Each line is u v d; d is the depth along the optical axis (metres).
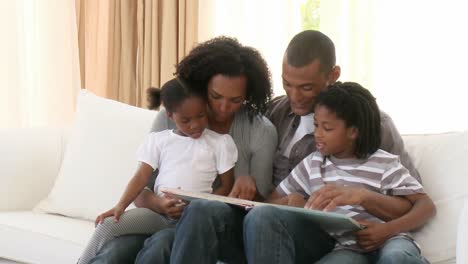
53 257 2.21
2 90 3.56
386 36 2.99
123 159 2.45
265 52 3.16
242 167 2.04
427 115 2.97
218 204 1.67
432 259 1.83
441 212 1.88
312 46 1.95
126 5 3.37
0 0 3.51
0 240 2.32
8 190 2.57
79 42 3.58
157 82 3.32
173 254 1.64
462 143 1.99
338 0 3.02
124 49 3.39
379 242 1.72
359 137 1.84
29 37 3.59
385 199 1.75
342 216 1.57
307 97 1.98
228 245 1.72
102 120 2.56
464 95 2.91
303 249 1.73
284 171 2.06
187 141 2.00
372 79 3.02
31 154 2.65
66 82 3.58
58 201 2.51
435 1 2.93
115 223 1.86
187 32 3.22
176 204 1.90
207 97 1.98
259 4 3.16
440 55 2.94
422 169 2.00
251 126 2.06
